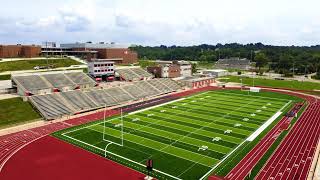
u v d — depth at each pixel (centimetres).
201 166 4259
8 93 8112
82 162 4400
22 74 8756
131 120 6744
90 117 7075
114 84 10294
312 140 5344
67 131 5922
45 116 6856
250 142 5262
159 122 6562
